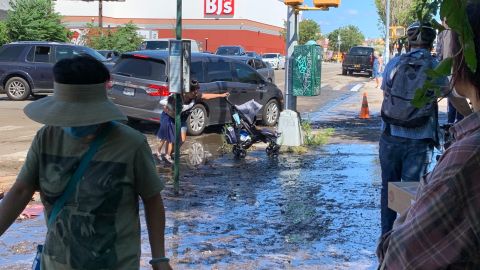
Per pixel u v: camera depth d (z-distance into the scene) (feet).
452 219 4.66
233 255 16.75
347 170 29.55
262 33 243.81
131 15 219.41
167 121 30.30
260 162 31.76
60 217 7.86
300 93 34.06
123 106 40.01
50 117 7.60
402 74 14.62
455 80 5.26
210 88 41.14
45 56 61.93
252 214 21.17
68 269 7.82
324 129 43.86
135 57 40.45
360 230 19.35
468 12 4.85
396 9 155.22
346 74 134.51
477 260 4.68
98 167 7.80
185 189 25.02
